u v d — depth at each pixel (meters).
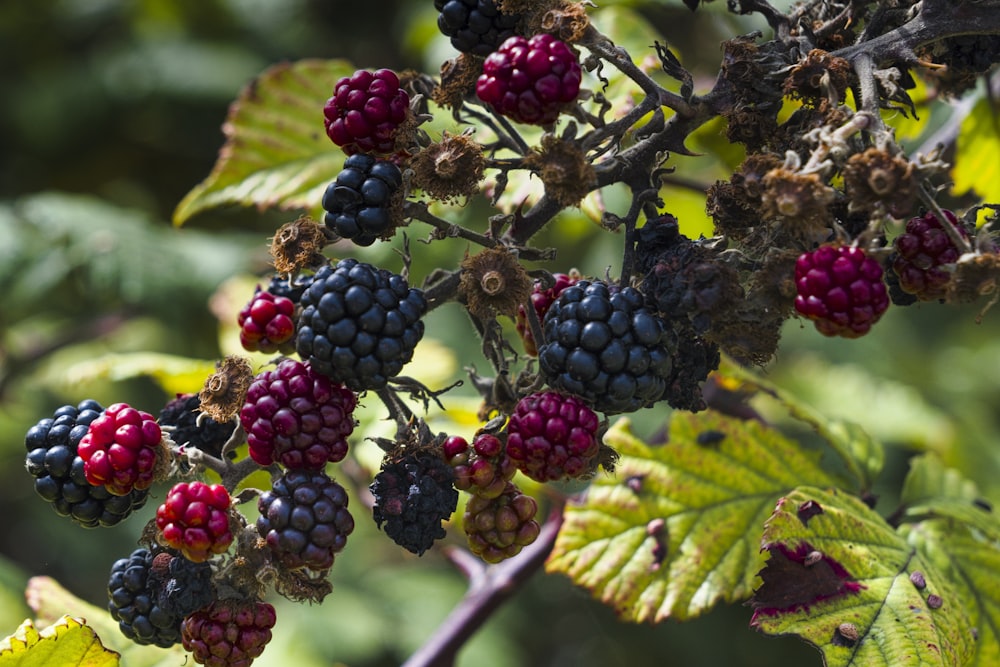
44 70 1.32
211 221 1.16
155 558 0.48
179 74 1.22
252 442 0.47
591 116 0.47
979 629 0.55
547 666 1.47
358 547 1.29
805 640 0.51
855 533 0.53
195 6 1.27
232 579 0.47
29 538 1.40
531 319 0.47
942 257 0.46
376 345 0.47
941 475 0.59
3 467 1.36
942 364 1.39
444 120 0.56
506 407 0.48
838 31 0.48
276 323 0.48
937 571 0.54
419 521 0.47
